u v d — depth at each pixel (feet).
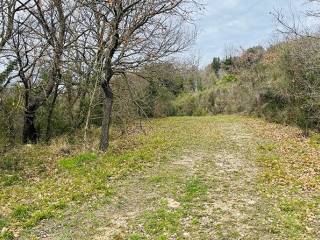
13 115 60.54
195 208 29.43
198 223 26.37
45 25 54.19
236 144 60.90
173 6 50.39
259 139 66.03
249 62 139.03
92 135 68.03
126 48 51.24
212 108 152.35
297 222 26.30
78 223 27.14
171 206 30.01
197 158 49.55
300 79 71.26
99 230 25.80
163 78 73.72
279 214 27.91
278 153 51.98
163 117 136.56
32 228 26.48
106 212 29.22
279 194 32.68
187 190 34.17
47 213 28.66
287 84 80.74
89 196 32.94
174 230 25.22
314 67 56.24
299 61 69.77
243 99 134.21
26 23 54.60
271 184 35.91
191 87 181.98
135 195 33.24
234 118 115.34
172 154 52.24
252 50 143.54
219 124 96.22
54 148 55.47
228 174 40.29
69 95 69.46
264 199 31.48
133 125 86.12
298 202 30.25
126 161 46.62
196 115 151.02
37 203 31.40
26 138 64.23
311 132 68.13
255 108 115.44
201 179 38.11
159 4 49.85
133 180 38.32
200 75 200.95
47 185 37.11
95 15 49.85
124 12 49.42
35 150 55.42
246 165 44.83
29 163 47.78
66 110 70.69
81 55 51.70
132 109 68.59
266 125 87.76
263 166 43.88
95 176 39.45
